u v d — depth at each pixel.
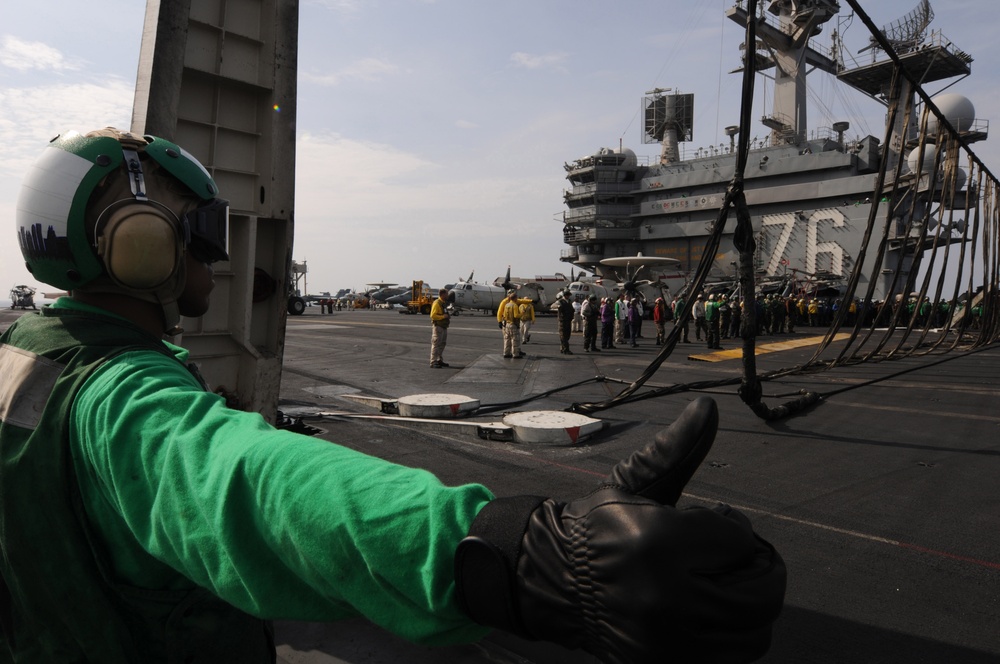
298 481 0.49
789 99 44.25
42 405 0.67
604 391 9.54
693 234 48.88
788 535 3.69
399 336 22.33
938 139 9.00
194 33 3.04
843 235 40.44
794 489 4.58
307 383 10.38
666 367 12.87
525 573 0.41
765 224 44.03
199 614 0.70
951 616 2.74
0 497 0.65
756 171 44.72
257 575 0.50
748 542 0.40
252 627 0.78
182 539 0.53
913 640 2.54
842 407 8.04
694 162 49.03
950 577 3.12
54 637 0.69
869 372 11.84
